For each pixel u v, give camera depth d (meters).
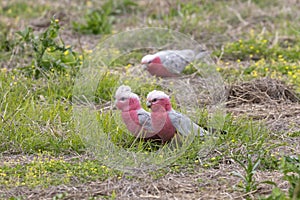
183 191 8.12
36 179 8.41
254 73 12.84
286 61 13.94
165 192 8.12
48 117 10.30
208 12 17.66
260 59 14.28
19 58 13.78
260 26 16.69
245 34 15.96
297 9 17.98
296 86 12.12
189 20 16.53
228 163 9.01
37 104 10.92
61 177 8.51
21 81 11.86
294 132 10.03
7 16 17.89
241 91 11.83
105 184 8.30
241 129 10.02
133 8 18.42
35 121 10.15
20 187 8.22
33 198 7.95
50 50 12.58
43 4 18.84
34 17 17.77
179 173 8.69
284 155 8.73
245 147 9.34
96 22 16.45
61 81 11.92
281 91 11.84
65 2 18.95
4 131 9.72
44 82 12.12
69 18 17.38
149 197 7.95
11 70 12.91
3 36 14.90
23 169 8.77
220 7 18.11
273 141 9.73
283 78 12.58
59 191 8.12
